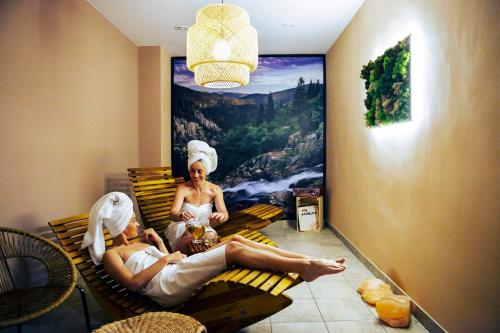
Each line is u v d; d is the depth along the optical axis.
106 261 2.24
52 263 2.09
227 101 6.03
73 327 2.54
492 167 1.78
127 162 4.88
